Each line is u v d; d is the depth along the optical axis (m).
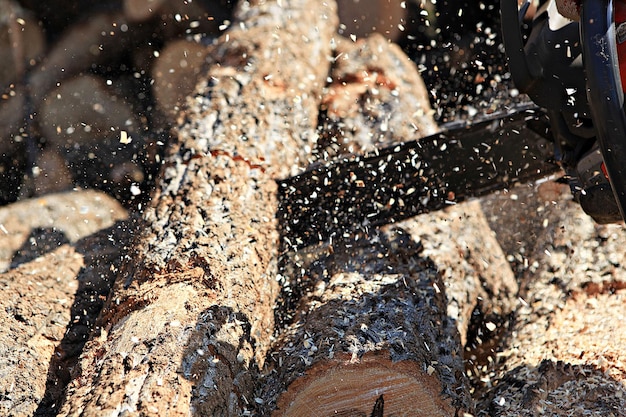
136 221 2.10
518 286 2.03
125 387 1.72
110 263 1.98
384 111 2.17
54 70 2.47
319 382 1.76
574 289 1.93
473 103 2.36
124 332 1.79
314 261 1.96
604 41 1.65
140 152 2.35
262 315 1.88
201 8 2.59
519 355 1.89
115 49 2.53
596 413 1.76
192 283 1.84
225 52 2.17
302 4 2.31
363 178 1.92
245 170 1.99
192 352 1.76
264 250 1.93
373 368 1.76
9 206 2.13
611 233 1.96
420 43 2.54
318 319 1.83
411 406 1.76
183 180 1.97
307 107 2.16
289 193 1.95
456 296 1.94
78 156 2.35
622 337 1.84
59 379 1.86
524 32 1.77
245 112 2.06
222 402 1.76
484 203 2.13
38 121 2.40
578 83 1.73
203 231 1.90
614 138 1.64
